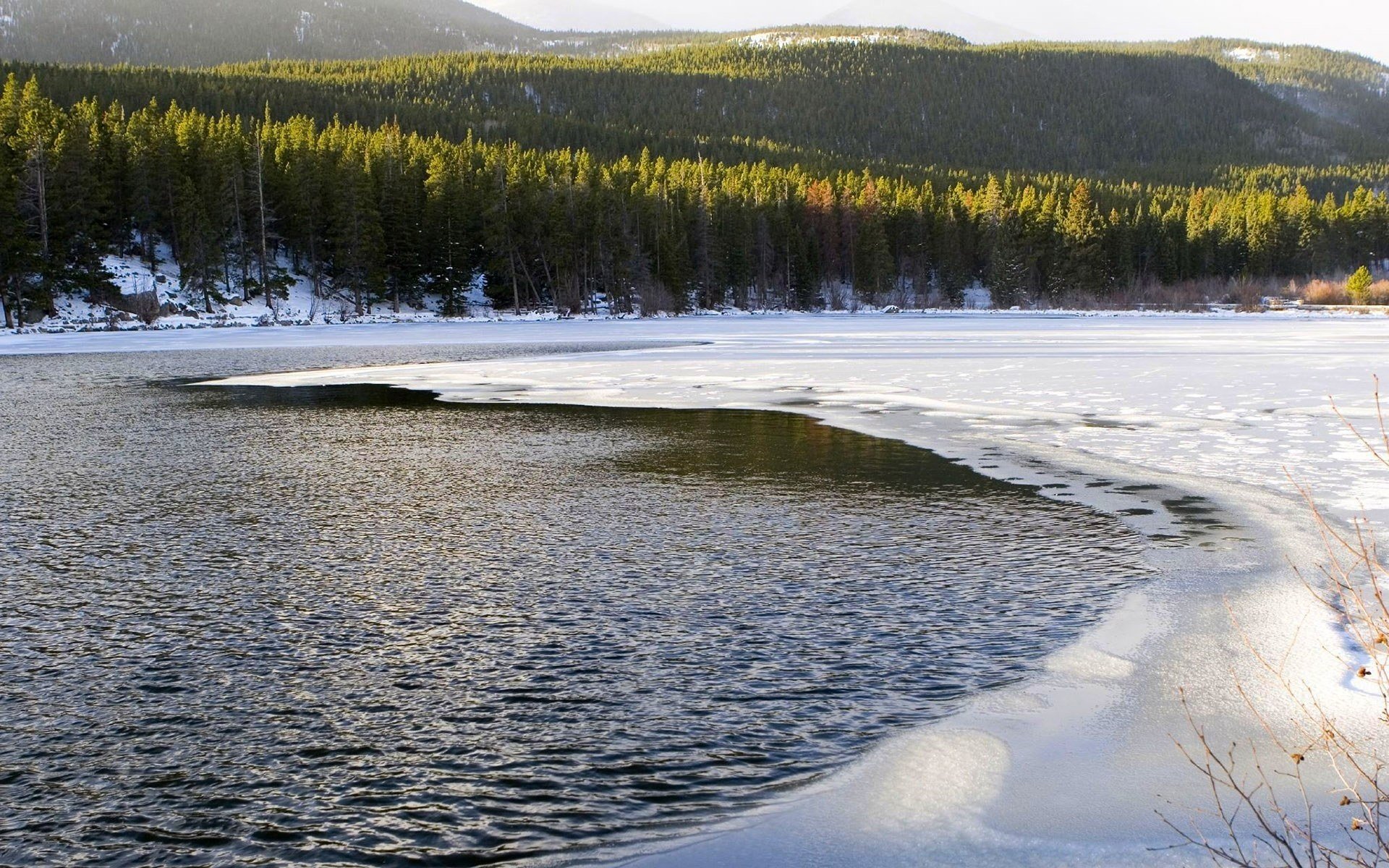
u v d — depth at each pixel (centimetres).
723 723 525
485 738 512
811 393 2089
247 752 500
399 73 16500
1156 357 2858
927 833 407
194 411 1900
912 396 1994
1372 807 403
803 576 793
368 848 411
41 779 475
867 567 818
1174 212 10694
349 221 6462
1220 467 1199
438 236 6938
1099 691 553
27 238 5059
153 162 6222
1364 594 704
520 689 575
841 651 627
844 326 5609
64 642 659
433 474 1245
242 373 2747
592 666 607
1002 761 471
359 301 6581
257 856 407
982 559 838
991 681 573
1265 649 606
